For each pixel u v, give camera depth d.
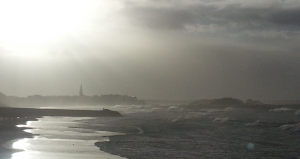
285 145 36.12
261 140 40.59
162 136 45.34
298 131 51.53
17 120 81.69
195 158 28.41
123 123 73.81
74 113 112.94
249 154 30.53
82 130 54.09
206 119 86.44
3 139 39.31
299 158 28.78
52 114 108.56
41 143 35.91
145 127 62.19
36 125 64.31
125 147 34.00
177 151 31.84
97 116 109.56
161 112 144.75
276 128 57.50
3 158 27.27
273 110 144.25
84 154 29.39
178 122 76.12
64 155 28.72
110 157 28.20
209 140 40.75
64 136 43.47
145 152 30.98
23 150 31.09
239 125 65.44
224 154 30.52
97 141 38.78
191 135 46.81
